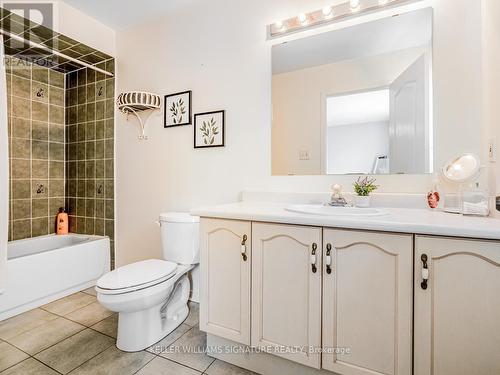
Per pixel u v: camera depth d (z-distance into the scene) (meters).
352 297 1.03
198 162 2.00
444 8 1.33
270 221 1.17
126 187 2.34
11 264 1.78
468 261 0.87
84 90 2.57
